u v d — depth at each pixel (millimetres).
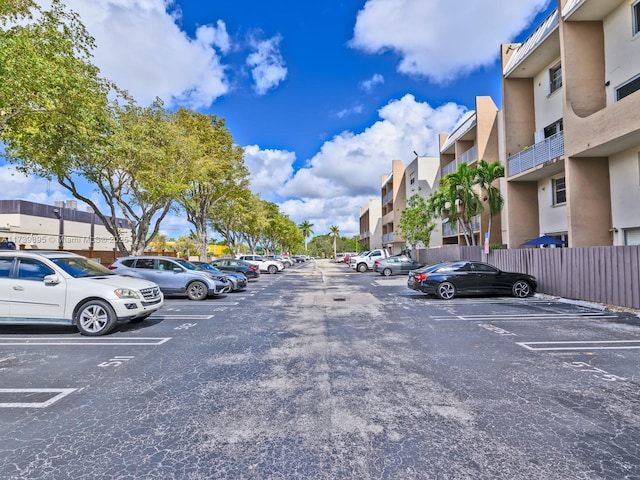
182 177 19984
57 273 7539
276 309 10953
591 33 14094
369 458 2977
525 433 3365
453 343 6652
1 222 33719
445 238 34000
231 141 27562
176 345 6625
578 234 13719
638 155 12469
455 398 4164
